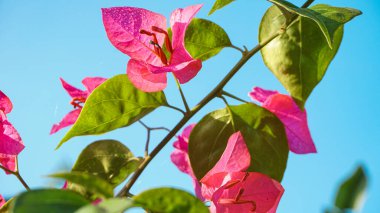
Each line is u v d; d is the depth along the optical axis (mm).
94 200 319
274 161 381
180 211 247
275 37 380
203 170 379
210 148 381
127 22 378
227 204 333
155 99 372
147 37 377
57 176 238
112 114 366
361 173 134
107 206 201
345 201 134
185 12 371
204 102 374
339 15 344
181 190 244
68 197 223
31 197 216
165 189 243
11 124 356
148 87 355
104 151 371
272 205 335
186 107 371
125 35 377
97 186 242
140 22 379
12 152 354
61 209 217
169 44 367
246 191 335
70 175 239
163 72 347
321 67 381
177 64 358
